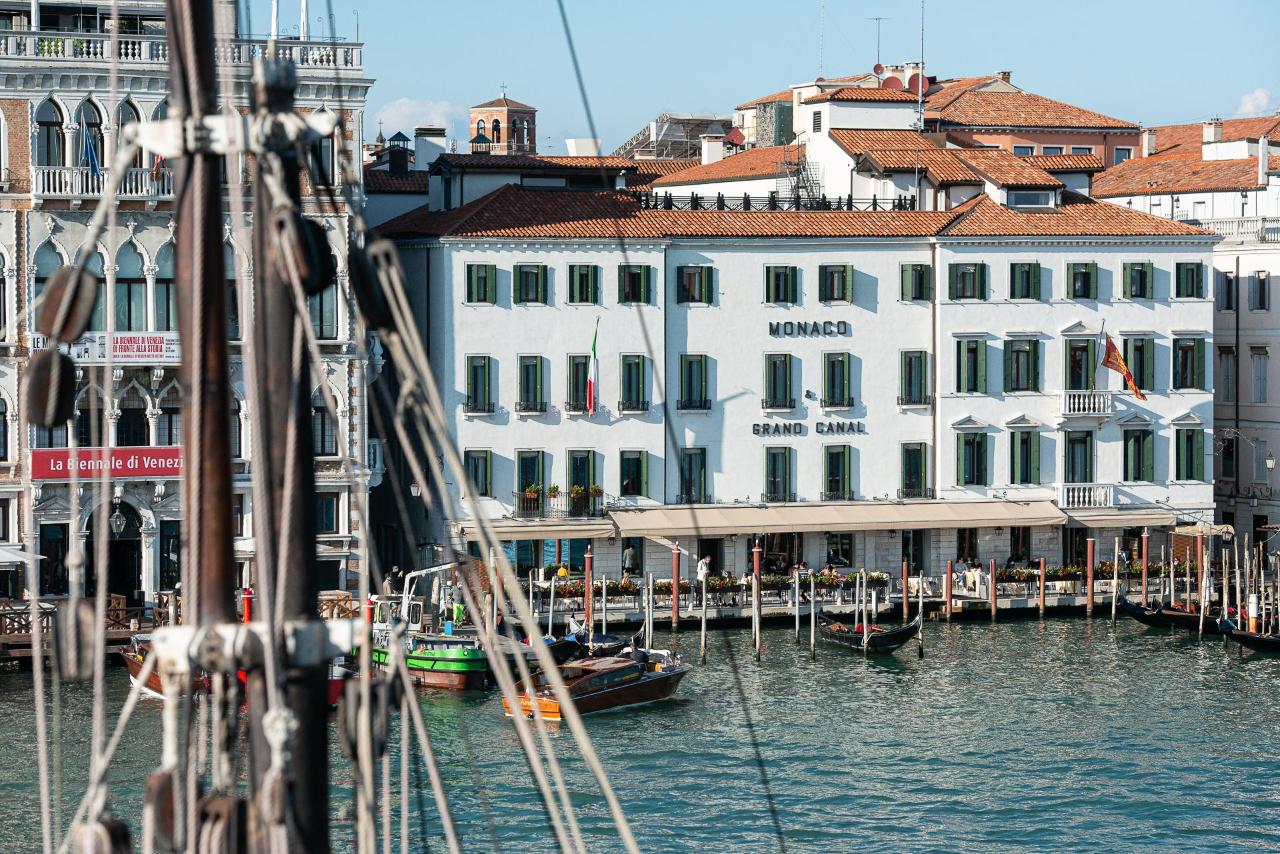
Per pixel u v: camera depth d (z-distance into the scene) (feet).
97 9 240.32
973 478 280.51
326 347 234.38
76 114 225.35
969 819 166.09
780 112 360.07
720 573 266.16
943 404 278.87
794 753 186.80
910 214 281.74
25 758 173.68
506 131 488.44
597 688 201.77
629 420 265.54
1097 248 284.20
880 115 317.42
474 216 260.62
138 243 227.20
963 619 268.00
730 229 270.05
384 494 272.10
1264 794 174.81
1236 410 311.27
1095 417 283.18
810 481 274.57
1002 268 280.31
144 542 229.66
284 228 47.11
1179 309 288.30
